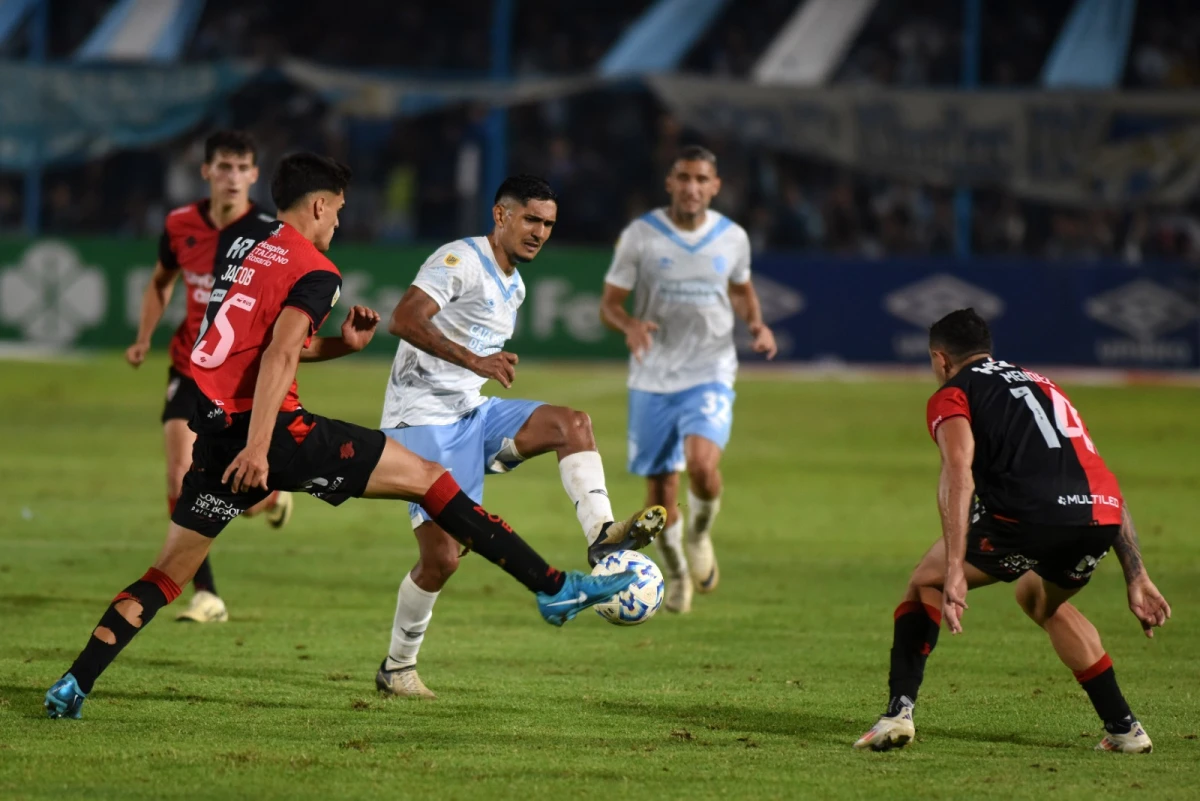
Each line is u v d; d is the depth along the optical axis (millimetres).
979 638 26297
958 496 17125
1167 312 74500
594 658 24453
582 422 20984
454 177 89562
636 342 29438
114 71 79938
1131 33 94188
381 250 76688
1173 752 18422
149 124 80062
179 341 27875
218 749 17734
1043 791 16422
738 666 23922
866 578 32812
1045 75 88625
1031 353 75000
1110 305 74688
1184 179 78000
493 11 98500
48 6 95000
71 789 15906
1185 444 56094
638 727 19484
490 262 20953
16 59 95125
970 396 18125
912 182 86625
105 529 36531
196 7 93062
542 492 45594
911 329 75688
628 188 91562
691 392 30500
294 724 19234
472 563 34250
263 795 15828
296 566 32969
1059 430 18031
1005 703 21219
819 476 48875
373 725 19297
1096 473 17984
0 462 47531
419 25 98688
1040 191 78500
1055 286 74812
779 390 70188
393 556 34562
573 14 99688
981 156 78438
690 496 29859
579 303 76250
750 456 53031
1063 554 17953
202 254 27812
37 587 29141
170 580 19234
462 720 19719
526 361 76250
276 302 18531
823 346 76000
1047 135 78188
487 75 83812
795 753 18125
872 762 17734
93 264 75750
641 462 30938
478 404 21500
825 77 86562
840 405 66125
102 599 28141
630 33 92625
